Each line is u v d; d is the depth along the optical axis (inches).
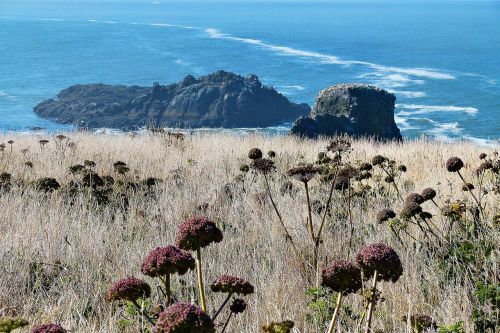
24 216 348.5
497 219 292.0
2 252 277.1
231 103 4397.1
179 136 691.4
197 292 244.8
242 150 637.9
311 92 5280.5
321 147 662.5
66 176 470.3
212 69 6825.8
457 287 224.5
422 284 241.6
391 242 285.3
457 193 376.2
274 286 234.4
